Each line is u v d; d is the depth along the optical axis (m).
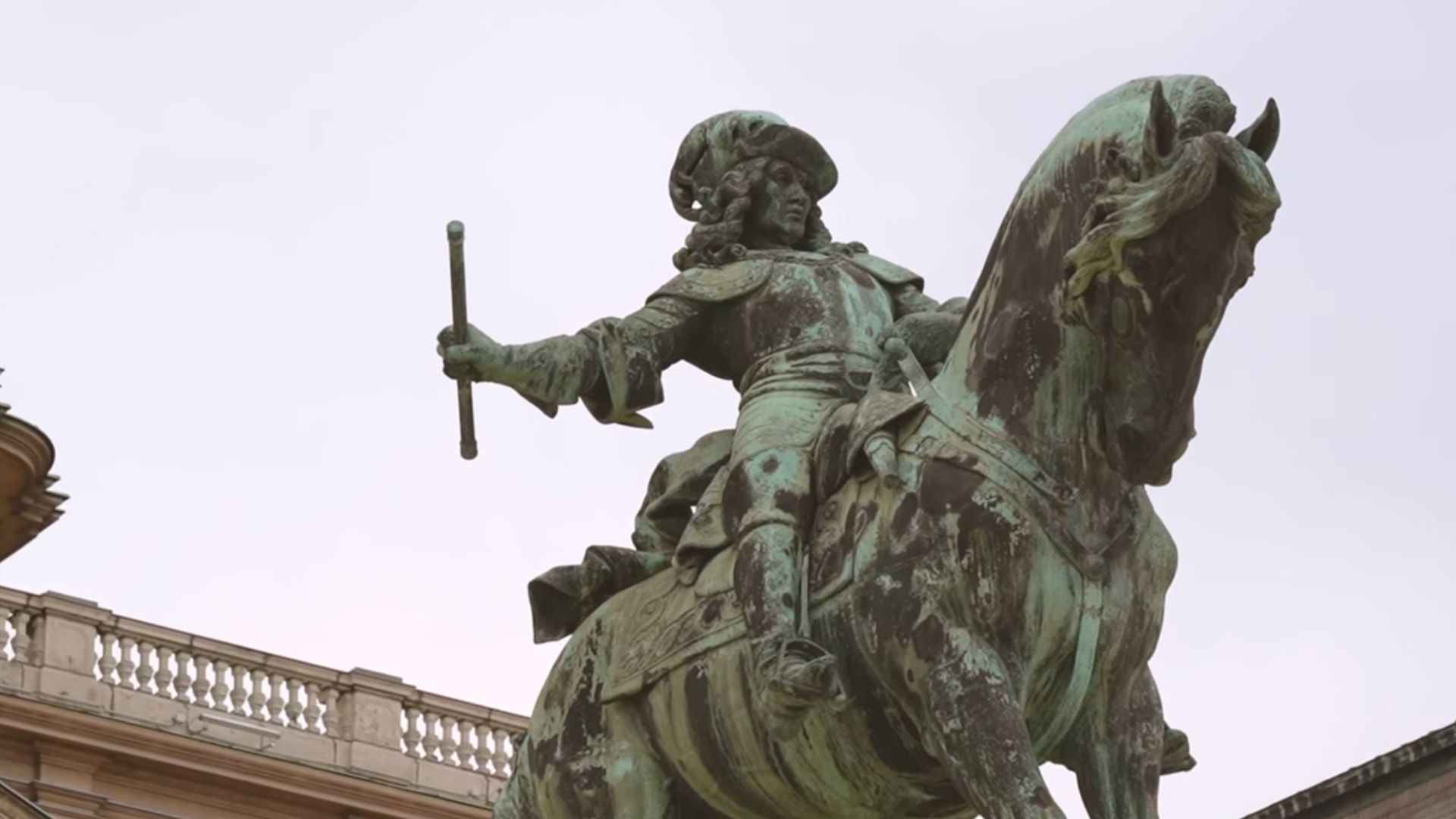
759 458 8.38
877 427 8.12
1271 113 7.77
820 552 8.22
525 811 8.95
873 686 8.12
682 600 8.55
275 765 24.59
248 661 25.00
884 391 8.29
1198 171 7.49
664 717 8.51
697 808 8.66
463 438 8.52
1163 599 8.18
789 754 8.27
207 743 24.45
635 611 8.70
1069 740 8.16
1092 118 7.96
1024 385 8.02
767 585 8.15
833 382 8.58
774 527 8.24
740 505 8.34
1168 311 7.65
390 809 24.80
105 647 24.58
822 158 9.02
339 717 25.17
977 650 7.87
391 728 25.23
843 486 8.25
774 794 8.39
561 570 8.92
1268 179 7.54
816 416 8.49
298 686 25.19
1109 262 7.64
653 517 8.90
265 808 24.61
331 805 24.72
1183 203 7.50
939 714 7.86
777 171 8.98
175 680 24.72
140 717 24.39
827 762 8.24
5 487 24.45
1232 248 7.60
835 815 8.38
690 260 8.95
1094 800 8.12
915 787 8.26
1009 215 8.19
